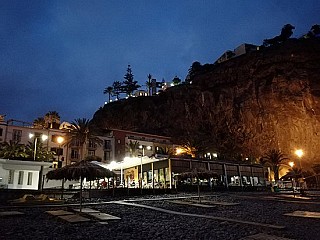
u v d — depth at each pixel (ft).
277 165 225.35
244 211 55.01
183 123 303.27
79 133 182.19
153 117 320.70
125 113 335.67
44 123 257.14
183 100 312.71
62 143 193.36
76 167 44.62
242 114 275.39
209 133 288.92
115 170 155.12
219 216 48.47
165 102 324.80
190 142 235.81
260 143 261.24
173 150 242.37
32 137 183.62
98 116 354.54
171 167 123.13
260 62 282.77
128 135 241.14
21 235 30.96
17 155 128.67
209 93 299.38
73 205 59.67
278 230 35.06
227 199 80.23
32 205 60.80
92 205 61.00
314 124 241.14
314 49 271.69
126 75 448.65
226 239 30.17
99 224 38.37
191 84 322.55
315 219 44.27
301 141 242.78
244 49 349.00
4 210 53.62
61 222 40.24
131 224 39.11
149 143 243.81
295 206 63.98
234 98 285.43
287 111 254.88
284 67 270.46
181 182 124.36
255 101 272.31
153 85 434.71
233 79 295.69
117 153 226.79
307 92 252.62
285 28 329.52
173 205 63.41
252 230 35.12
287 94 259.39
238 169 154.81
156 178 130.21
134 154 221.66
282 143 250.57
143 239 30.01
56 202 67.41
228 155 248.52
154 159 124.57
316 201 75.41
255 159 242.17
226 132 280.92
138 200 72.49
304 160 236.43
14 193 75.15
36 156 133.08
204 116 297.12
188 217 46.32
